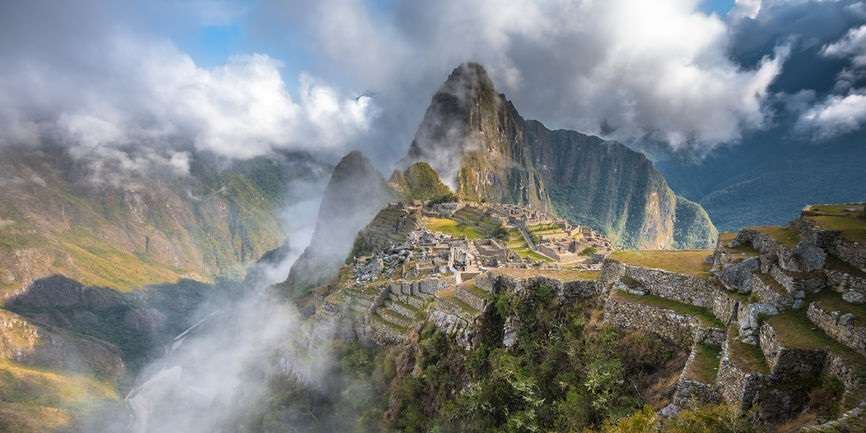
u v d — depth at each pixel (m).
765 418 20.53
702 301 28.95
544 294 37.66
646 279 32.16
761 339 23.14
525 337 36.50
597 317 33.69
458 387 39.41
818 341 21.19
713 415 21.19
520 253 111.00
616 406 27.66
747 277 27.02
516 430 31.36
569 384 31.00
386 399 48.72
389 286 67.44
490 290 41.59
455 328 42.56
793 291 23.89
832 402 19.03
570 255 109.25
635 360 29.34
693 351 25.98
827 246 25.17
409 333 52.09
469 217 174.00
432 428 38.09
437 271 72.19
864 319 20.44
